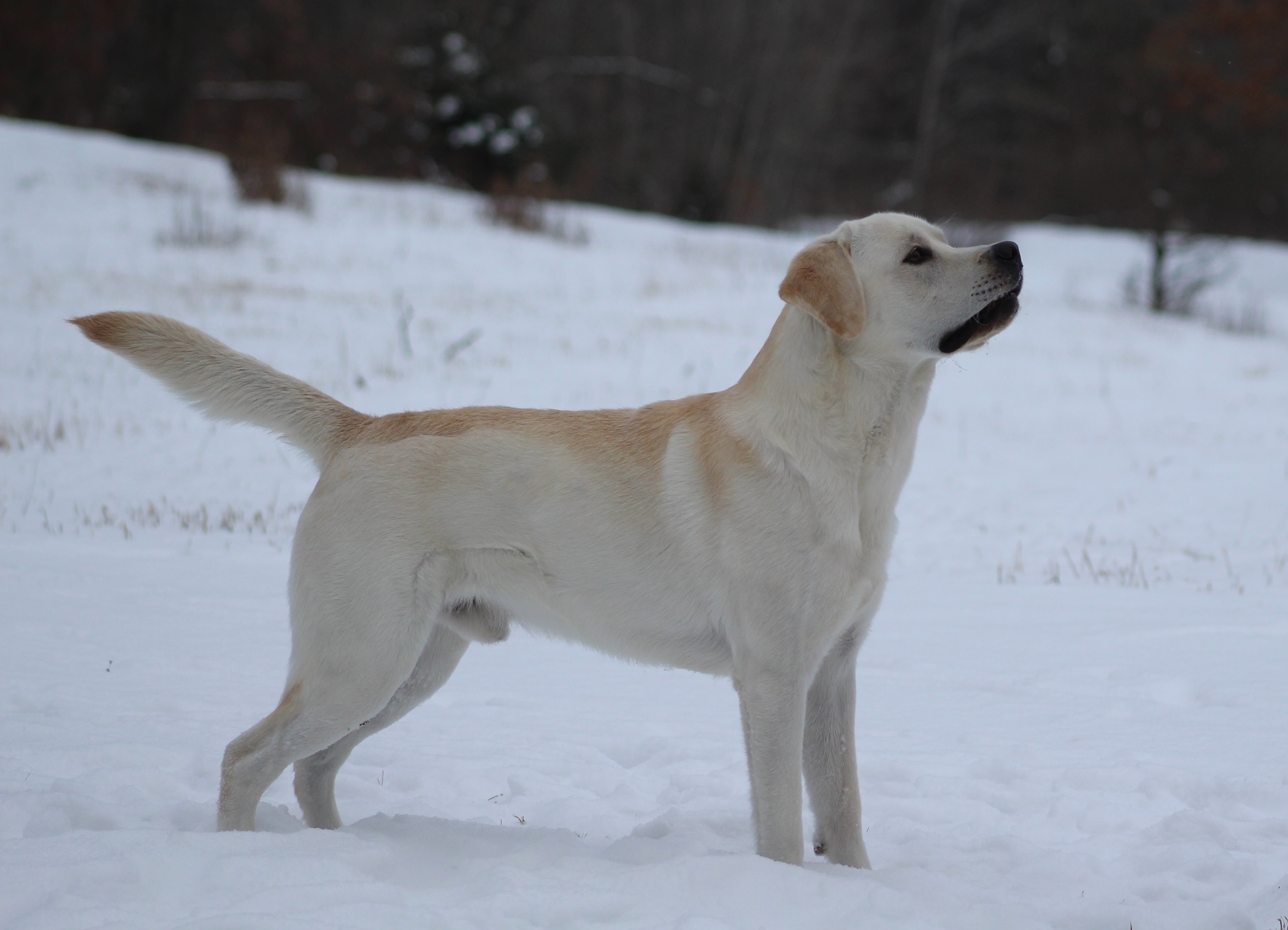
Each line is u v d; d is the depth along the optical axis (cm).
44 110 4459
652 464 455
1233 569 1035
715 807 505
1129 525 1228
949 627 829
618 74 5747
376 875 400
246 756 444
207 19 4822
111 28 4475
